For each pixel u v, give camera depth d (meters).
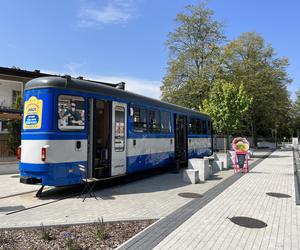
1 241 5.17
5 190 10.16
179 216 6.96
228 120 24.84
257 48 44.09
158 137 13.90
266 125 49.72
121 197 9.14
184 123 17.36
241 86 25.78
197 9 36.06
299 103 62.38
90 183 10.22
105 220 6.46
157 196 9.32
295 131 77.12
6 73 20.09
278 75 44.59
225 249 5.00
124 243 5.15
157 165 13.75
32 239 5.31
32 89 8.95
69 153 8.88
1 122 17.00
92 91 9.71
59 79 8.92
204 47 35.75
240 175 14.33
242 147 15.84
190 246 5.09
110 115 10.50
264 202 8.52
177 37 36.53
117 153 10.76
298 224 6.46
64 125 8.83
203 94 33.88
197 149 19.20
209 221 6.60
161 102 14.56
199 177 12.55
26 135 8.87
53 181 8.48
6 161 14.89
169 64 36.44
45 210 7.47
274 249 5.03
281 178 13.33
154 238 5.45
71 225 6.15
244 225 6.33
